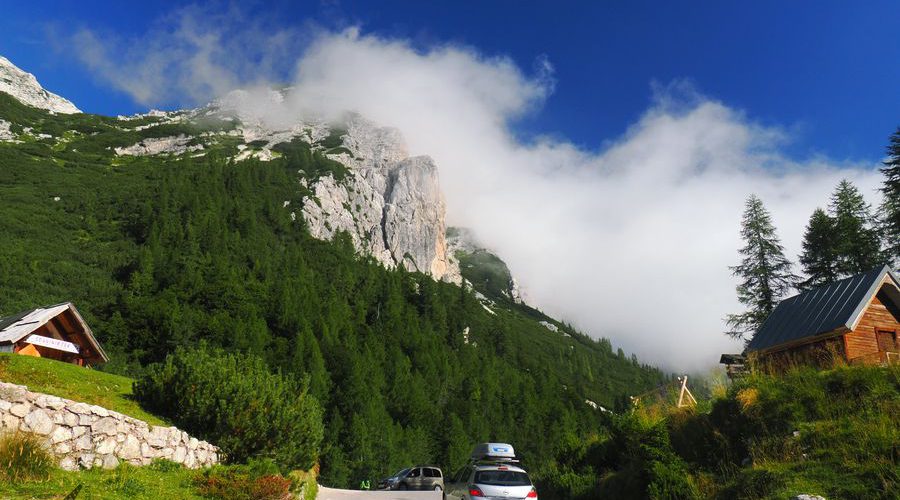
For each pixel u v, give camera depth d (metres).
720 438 17.80
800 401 16.95
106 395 20.64
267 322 94.56
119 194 135.50
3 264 84.25
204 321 80.88
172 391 20.88
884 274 25.81
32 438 13.36
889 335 26.14
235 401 20.14
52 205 124.38
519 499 16.98
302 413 22.11
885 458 13.20
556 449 25.61
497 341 157.88
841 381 16.95
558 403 106.12
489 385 105.50
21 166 145.75
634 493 17.97
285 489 16.41
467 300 180.88
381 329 114.12
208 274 99.56
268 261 122.38
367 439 69.00
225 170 177.38
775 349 27.95
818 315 26.75
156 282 93.31
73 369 23.78
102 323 76.44
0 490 11.21
